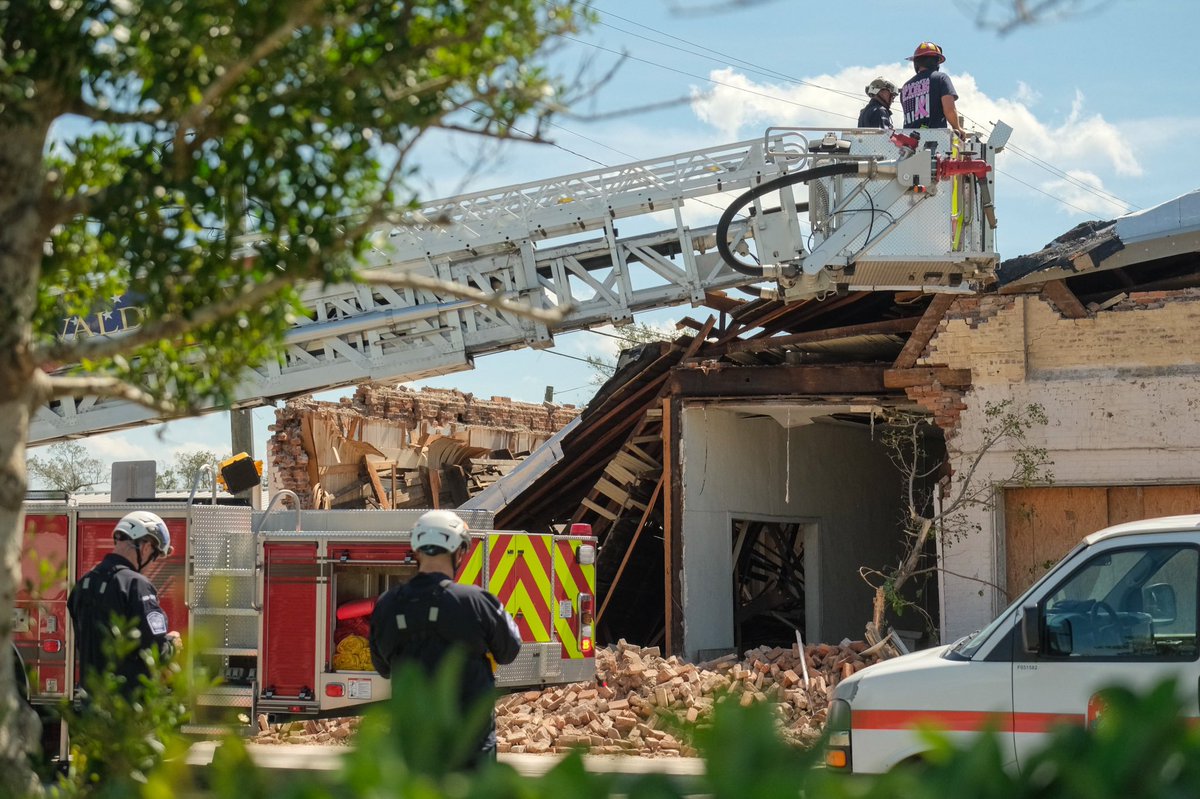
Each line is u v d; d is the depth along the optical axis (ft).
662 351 124.57
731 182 103.65
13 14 28.25
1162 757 13.57
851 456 149.89
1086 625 44.73
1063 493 109.81
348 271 30.01
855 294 124.57
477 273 106.01
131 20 27.91
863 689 47.62
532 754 83.41
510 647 42.98
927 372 112.57
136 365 34.12
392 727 15.38
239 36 27.94
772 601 146.10
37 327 33.71
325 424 160.76
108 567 48.83
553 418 200.34
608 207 104.73
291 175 29.71
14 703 29.96
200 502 76.02
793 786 13.93
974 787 13.78
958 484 111.04
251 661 70.49
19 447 29.35
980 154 99.19
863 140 101.24
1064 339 108.78
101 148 32.53
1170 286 108.68
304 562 69.36
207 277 30.81
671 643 121.70
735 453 130.21
